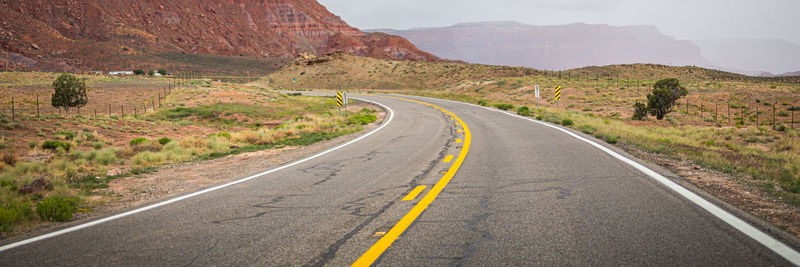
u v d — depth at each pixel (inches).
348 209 198.5
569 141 443.8
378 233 158.9
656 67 5078.7
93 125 944.3
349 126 885.8
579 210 179.6
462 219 173.0
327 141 616.1
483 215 178.2
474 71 4328.3
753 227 148.0
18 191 283.9
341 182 273.9
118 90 2151.8
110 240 162.1
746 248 128.6
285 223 177.9
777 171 260.7
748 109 1717.5
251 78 7249.0
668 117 1375.5
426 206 197.9
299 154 464.8
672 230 148.1
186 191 271.1
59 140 739.4
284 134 731.4
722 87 2400.3
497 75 4015.8
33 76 2662.4
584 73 4611.2
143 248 150.7
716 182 231.6
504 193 219.1
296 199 226.5
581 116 969.5
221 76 7313.0
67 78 1358.3
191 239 159.6
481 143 473.7
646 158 323.3
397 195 225.8
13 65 6742.1
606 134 482.0
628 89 2230.6
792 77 4517.7
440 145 476.1
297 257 136.6
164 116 1406.3
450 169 306.3
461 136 569.9
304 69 5590.6
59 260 140.3
